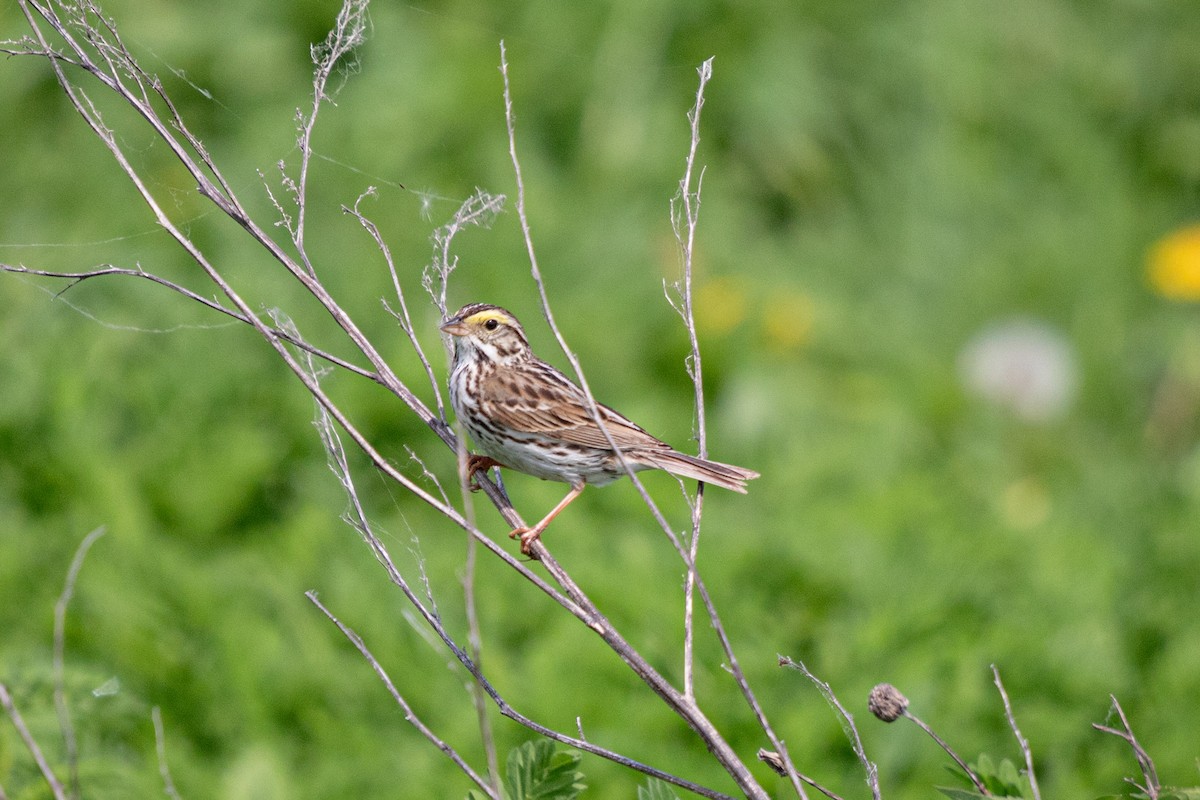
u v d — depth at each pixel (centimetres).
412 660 991
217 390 1225
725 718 940
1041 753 963
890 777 922
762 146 1731
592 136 1650
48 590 1038
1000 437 1606
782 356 1570
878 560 1104
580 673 974
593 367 1416
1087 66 1939
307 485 1190
